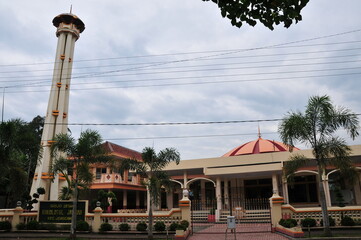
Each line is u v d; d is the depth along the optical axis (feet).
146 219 63.05
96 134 59.16
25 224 67.05
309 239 45.73
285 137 51.49
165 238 54.65
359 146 76.48
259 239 50.11
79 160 59.11
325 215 49.32
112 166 62.03
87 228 63.26
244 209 81.51
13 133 54.49
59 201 67.92
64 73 94.22
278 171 82.17
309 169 82.43
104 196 82.74
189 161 92.79
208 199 95.61
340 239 45.93
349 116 49.60
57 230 64.85
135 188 108.37
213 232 58.85
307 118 51.60
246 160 87.56
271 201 60.44
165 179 60.18
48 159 87.04
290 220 56.34
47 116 91.30
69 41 96.99
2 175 55.47
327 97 50.55
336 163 52.13
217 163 90.22
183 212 60.54
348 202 78.13
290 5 15.07
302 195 89.51
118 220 64.08
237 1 15.52
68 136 59.21
